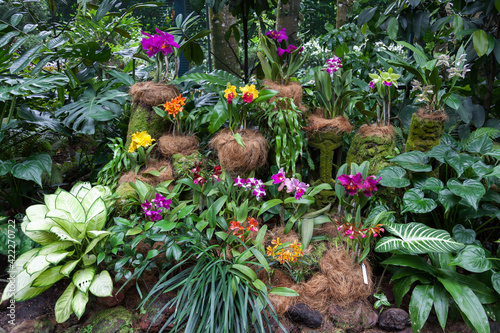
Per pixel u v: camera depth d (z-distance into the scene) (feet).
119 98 8.50
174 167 7.93
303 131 8.20
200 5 9.25
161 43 7.97
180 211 6.79
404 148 8.43
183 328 6.19
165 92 8.18
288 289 6.20
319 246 7.47
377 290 7.06
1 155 9.09
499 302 6.16
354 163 7.17
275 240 6.93
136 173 7.94
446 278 6.22
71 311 6.05
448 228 7.49
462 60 7.29
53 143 10.97
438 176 7.77
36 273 6.14
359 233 6.40
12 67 7.82
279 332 6.18
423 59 7.95
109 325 6.22
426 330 6.51
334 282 6.59
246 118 8.30
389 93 7.72
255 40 16.72
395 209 7.68
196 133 8.73
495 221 7.96
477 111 8.75
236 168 7.64
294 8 10.73
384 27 9.71
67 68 8.82
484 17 8.86
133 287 6.87
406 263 6.42
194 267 6.23
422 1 9.52
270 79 8.45
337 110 8.24
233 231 6.77
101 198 6.68
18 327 6.12
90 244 6.21
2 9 11.33
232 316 5.56
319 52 17.84
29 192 9.49
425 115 7.30
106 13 8.78
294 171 7.71
